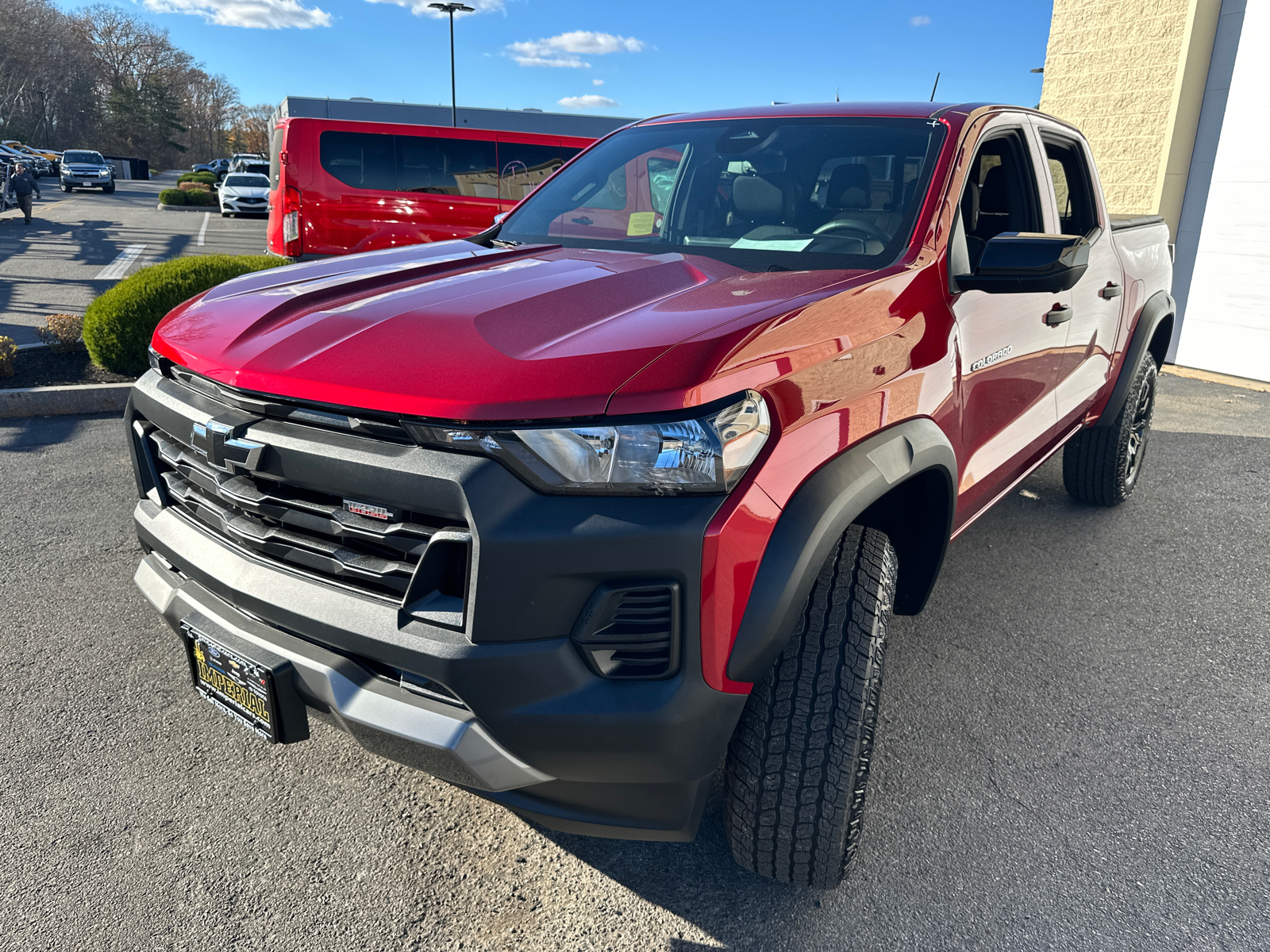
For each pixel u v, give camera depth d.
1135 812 2.25
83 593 3.23
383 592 1.61
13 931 1.79
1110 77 8.77
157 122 94.75
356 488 1.56
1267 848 2.13
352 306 1.88
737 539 1.49
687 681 1.50
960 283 2.19
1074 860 2.08
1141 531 4.17
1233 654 3.06
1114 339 3.62
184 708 2.59
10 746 2.38
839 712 1.73
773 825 1.80
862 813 1.84
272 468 1.66
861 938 1.85
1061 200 3.25
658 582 1.47
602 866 2.04
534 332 1.67
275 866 2.00
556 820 1.64
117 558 3.53
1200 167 7.95
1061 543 4.01
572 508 1.45
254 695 1.78
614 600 1.47
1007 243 2.08
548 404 1.45
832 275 2.08
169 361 1.98
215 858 2.02
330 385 1.58
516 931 1.84
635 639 1.49
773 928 1.87
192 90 104.38
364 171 9.51
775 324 1.65
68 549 3.59
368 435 1.57
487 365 1.54
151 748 2.40
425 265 2.22
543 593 1.46
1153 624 3.26
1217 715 2.69
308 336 1.75
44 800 2.18
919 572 2.30
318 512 1.64
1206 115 7.86
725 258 2.39
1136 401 4.07
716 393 1.48
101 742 2.41
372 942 1.80
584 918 1.88
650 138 3.04
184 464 1.89
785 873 1.86
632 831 1.65
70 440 5.08
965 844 2.12
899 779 2.35
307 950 1.78
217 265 6.39
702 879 2.01
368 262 2.38
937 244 2.24
